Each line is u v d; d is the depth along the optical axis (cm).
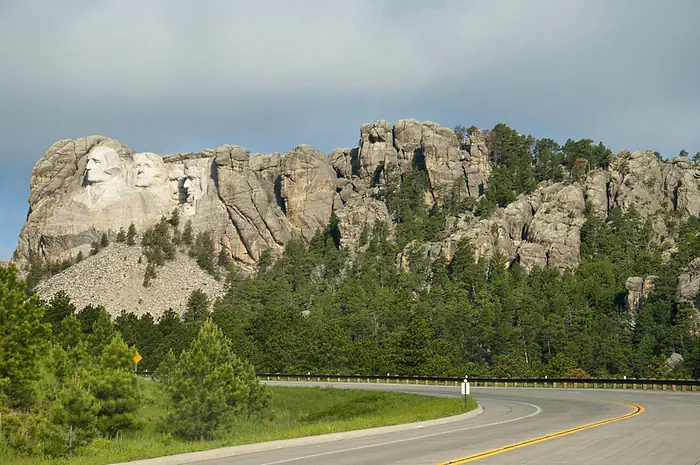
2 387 4391
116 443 4088
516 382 9481
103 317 10500
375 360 14962
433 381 10594
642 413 4344
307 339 15625
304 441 3375
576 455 2561
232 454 3022
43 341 4884
